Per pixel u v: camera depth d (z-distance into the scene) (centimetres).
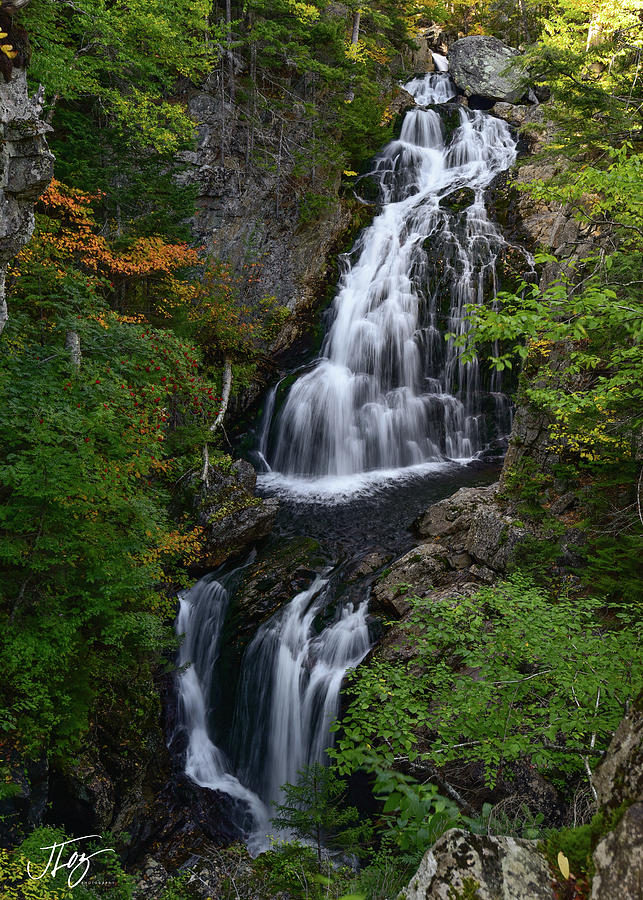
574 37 1485
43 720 808
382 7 2992
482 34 3603
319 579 1259
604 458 943
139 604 1034
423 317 2030
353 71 2312
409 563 1163
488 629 857
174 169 1712
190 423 1588
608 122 955
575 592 929
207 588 1305
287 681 1118
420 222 2253
